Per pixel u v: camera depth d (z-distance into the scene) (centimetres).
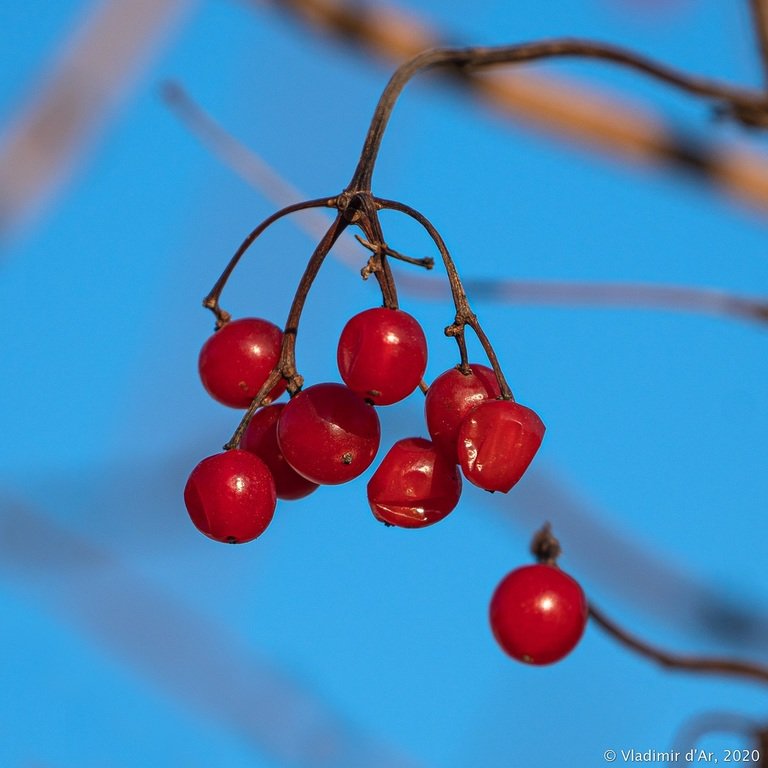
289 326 39
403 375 38
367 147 39
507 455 38
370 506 39
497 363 39
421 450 39
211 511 39
